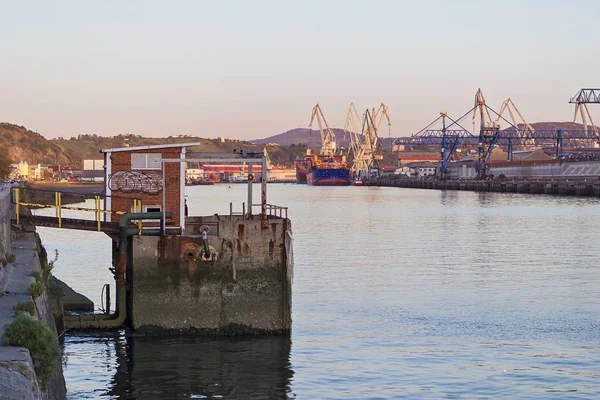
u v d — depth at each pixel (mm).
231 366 35281
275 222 38375
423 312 49031
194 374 34156
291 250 38594
